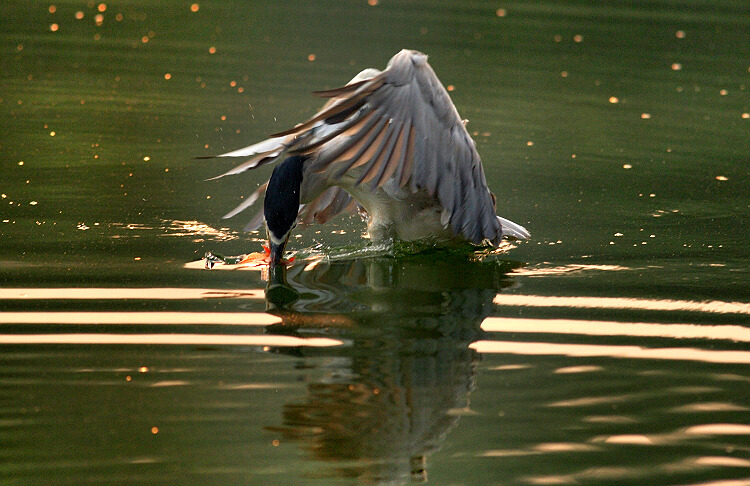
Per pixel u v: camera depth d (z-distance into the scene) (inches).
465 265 454.3
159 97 766.5
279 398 309.7
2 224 487.5
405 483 264.7
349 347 350.6
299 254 465.1
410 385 321.4
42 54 892.6
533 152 655.1
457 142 422.6
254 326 368.8
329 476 268.7
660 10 1131.9
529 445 286.0
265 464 271.7
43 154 619.5
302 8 1118.4
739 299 409.7
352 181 448.1
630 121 731.4
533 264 456.1
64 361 333.1
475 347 353.7
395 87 394.9
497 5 1146.0
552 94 797.9
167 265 438.3
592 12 1117.7
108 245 462.6
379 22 1038.4
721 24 1063.0
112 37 968.3
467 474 270.7
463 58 892.6
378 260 459.8
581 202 556.4
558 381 327.3
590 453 282.0
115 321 369.1
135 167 599.2
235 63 871.7
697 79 855.1
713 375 334.0
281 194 431.8
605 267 451.5
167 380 321.1
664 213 538.6
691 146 674.8
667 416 304.2
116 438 283.6
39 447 278.2
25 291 397.4
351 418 298.5
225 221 508.4
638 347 357.1
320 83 804.6
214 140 660.7
